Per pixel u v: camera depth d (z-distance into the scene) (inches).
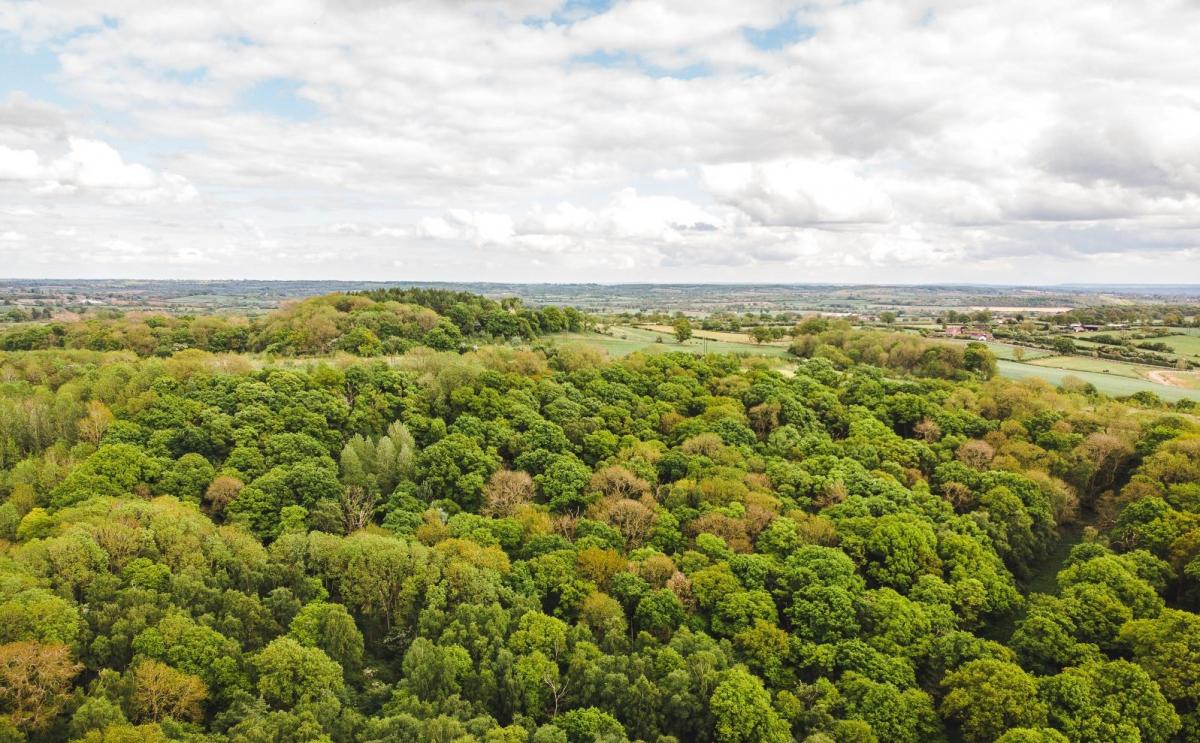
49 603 3073.3
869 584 4195.4
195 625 3198.8
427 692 3159.5
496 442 5659.5
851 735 2999.5
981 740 3095.5
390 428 5654.5
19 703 2642.7
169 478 4803.2
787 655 3545.8
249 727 2751.0
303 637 3361.2
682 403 6727.4
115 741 2511.1
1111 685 3107.8
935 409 6274.6
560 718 3063.5
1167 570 3900.1
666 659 3309.5
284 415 5679.1
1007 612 4040.4
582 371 7263.8
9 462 5226.4
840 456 5590.6
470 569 3796.8
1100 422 5831.7
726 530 4439.0
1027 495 4813.0
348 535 4463.6
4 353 7534.5
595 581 3966.5
